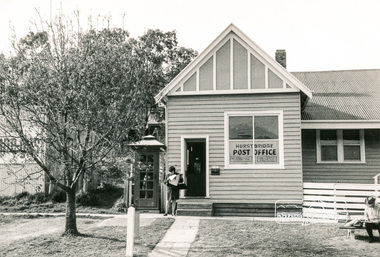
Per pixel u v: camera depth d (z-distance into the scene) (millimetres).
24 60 10414
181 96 16156
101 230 12188
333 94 19578
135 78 11031
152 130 27281
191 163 16641
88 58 10391
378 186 14062
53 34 10664
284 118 15430
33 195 18844
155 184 16047
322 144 17672
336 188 14477
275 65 15562
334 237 11352
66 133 10469
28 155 10461
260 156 15453
